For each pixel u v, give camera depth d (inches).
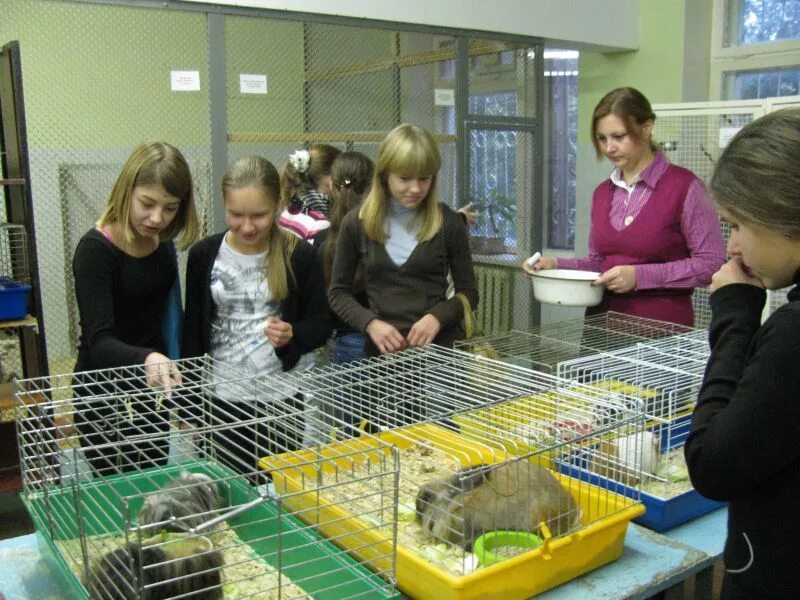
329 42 128.3
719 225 95.6
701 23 162.2
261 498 46.6
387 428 66.0
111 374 70.0
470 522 50.5
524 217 159.5
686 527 60.4
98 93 110.7
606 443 62.2
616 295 100.0
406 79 137.0
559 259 106.0
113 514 51.8
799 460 36.9
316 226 104.9
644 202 97.9
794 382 35.0
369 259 88.1
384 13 131.2
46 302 111.0
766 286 39.7
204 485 53.3
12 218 114.7
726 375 40.1
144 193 71.7
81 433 64.3
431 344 83.8
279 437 67.3
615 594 49.7
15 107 101.4
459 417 65.6
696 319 140.6
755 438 35.9
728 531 42.4
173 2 112.4
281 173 113.8
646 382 74.3
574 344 95.9
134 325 78.9
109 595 44.4
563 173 192.2
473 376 72.4
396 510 47.6
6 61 104.8
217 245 81.5
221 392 72.7
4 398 106.1
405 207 87.0
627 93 95.7
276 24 122.4
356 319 85.6
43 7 105.7
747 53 159.3
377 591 46.5
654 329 94.8
